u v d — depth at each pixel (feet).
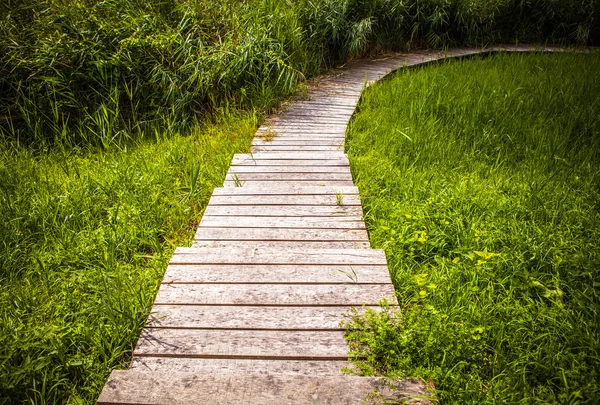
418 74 23.18
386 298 7.00
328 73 25.25
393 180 12.21
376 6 28.94
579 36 34.47
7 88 16.46
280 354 5.95
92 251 9.21
